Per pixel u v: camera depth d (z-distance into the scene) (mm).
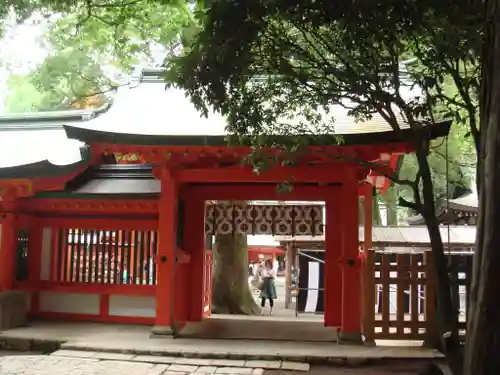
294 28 7152
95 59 17219
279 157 8484
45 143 13898
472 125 5941
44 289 12109
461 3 5387
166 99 12352
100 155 12289
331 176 10227
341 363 8734
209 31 5898
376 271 9812
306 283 17438
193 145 9719
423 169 6191
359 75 6297
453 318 5809
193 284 12195
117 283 11945
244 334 10625
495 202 4668
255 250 36312
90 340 9812
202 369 8305
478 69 6754
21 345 9906
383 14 5320
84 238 12203
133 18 9508
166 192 10547
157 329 10195
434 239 5984
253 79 8305
